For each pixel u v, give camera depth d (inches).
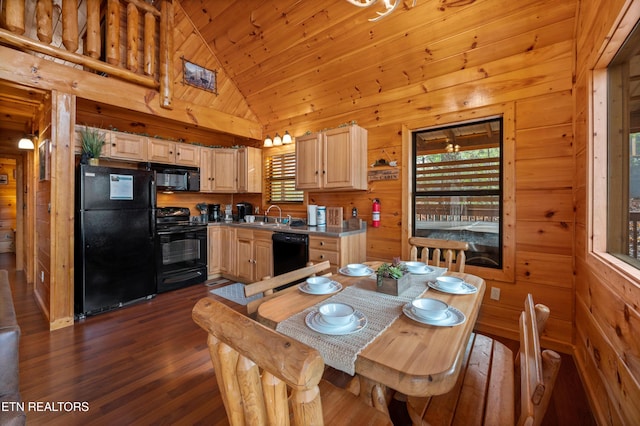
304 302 53.4
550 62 91.1
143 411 64.3
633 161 56.6
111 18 121.1
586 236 71.7
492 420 37.9
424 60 112.0
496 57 100.3
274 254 145.3
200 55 156.4
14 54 98.7
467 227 111.5
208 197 197.8
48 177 109.5
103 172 118.2
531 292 95.9
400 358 34.5
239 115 177.6
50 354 87.0
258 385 25.6
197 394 69.9
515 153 98.0
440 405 41.6
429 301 49.8
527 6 86.4
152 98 137.7
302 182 147.0
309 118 162.2
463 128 112.3
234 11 132.8
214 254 171.6
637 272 48.9
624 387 47.7
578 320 84.0
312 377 20.2
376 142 133.8
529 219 96.0
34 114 147.6
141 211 131.2
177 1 143.9
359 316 46.0
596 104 69.1
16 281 161.8
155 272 139.4
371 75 127.6
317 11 115.7
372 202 136.1
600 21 60.2
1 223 249.9
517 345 94.7
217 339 27.8
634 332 43.7
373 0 65.7
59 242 106.7
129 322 110.0
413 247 93.3
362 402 42.1
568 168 88.9
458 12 95.1
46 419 61.4
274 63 146.0
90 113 145.6
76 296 114.4
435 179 119.2
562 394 70.9
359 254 132.6
